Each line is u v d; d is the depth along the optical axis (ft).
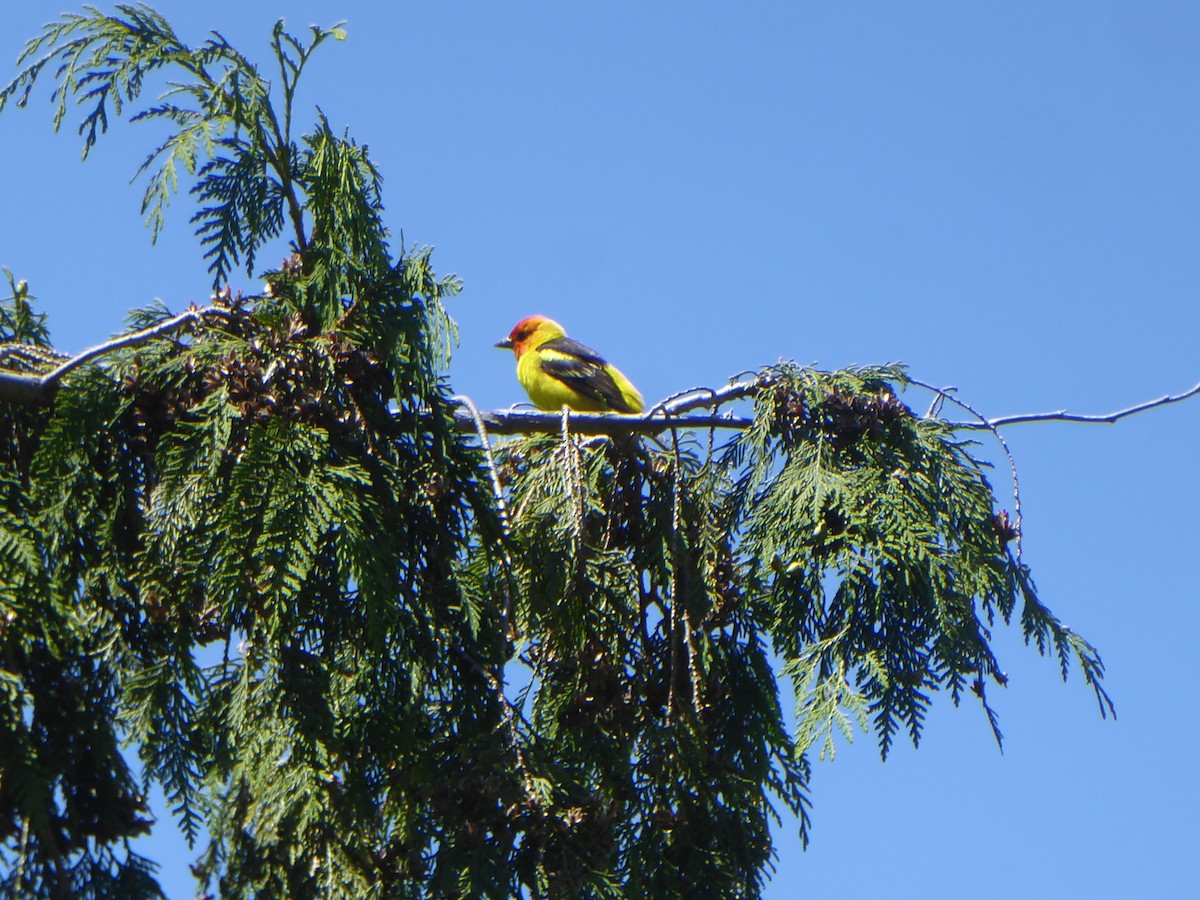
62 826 25.88
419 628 30.07
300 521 26.48
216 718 29.07
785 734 38.34
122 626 29.66
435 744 30.30
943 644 34.99
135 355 29.73
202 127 31.17
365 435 30.04
